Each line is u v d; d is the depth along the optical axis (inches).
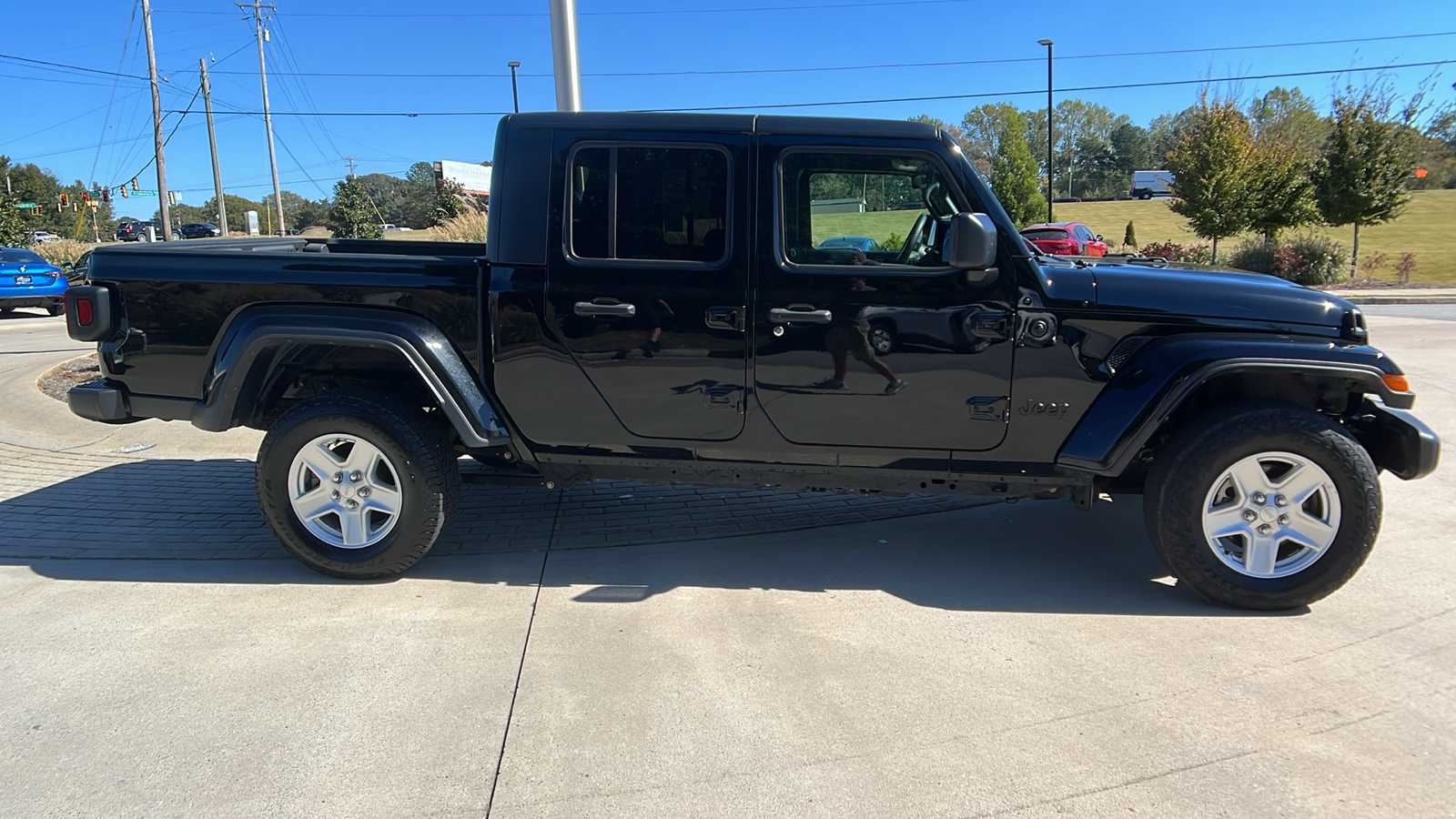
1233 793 95.7
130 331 150.9
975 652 128.3
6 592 149.1
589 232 142.7
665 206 141.1
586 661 125.6
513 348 145.7
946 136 137.8
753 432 145.7
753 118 139.8
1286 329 136.6
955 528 186.4
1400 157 826.2
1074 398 139.4
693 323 141.6
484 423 146.9
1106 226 1843.0
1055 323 137.1
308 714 111.0
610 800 94.4
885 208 140.6
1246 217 880.9
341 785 96.8
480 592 150.1
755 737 106.3
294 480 150.9
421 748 103.8
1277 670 122.8
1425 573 157.5
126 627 135.8
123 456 240.7
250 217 1255.5
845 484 150.6
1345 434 134.4
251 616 140.0
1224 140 882.8
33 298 663.1
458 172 1652.3
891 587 153.4
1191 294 136.5
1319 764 100.7
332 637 132.7
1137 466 156.9
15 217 1099.9
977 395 140.1
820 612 142.4
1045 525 187.9
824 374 140.9
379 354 155.6
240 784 96.8
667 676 121.2
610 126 140.7
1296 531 137.9
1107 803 94.0
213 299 148.3
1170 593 150.6
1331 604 144.8
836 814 92.0
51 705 113.0
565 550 171.8
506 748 104.0
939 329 138.3
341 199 1605.6
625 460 151.6
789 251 140.0
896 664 124.7
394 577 156.3
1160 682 119.6
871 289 138.0
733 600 147.6
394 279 146.2
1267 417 134.6
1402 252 1194.6
